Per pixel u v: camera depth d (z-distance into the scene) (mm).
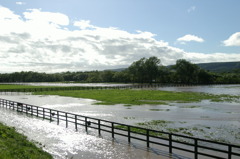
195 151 11289
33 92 69812
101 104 38562
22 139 14891
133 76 155375
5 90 74438
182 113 28484
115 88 83562
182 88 85125
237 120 23844
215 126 21000
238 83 137750
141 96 50188
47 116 26766
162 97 47938
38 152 12391
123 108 33438
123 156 12453
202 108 32781
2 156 9922
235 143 15688
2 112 29922
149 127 20609
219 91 67750
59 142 15438
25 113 29031
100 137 16719
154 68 144000
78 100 45938
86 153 13094
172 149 13812
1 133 14570
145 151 13289
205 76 139375
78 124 20766
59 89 78688
